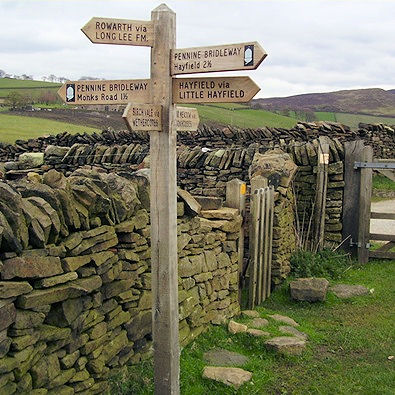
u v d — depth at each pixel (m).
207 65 3.76
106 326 4.62
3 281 3.47
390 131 18.52
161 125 3.94
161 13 3.87
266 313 7.28
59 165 11.60
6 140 21.80
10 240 3.49
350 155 10.09
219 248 6.74
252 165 9.04
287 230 8.96
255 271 7.41
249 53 3.62
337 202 10.17
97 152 11.46
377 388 5.21
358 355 6.02
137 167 10.96
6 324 3.42
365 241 10.00
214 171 10.25
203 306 6.23
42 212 3.90
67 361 4.08
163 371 4.19
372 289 8.34
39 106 35.94
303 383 5.31
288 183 8.62
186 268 5.84
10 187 3.74
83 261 4.27
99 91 4.11
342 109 61.34
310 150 10.12
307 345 6.18
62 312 4.00
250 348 6.05
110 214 4.76
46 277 3.84
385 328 6.82
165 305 4.11
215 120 28.91
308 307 7.76
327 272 9.18
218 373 5.18
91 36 3.77
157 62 3.91
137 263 5.15
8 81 48.56
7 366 3.40
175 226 4.12
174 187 4.05
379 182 18.77
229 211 6.98
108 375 4.62
